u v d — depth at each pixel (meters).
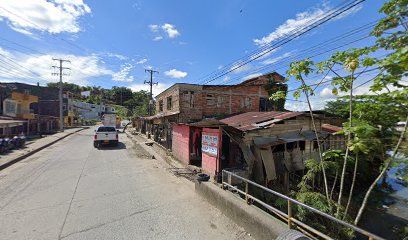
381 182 10.16
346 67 4.07
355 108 5.05
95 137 16.47
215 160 8.51
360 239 6.41
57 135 25.14
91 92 96.56
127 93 97.00
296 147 10.02
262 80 20.22
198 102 17.72
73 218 4.95
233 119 11.80
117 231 4.43
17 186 7.14
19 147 15.15
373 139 4.43
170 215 5.16
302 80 5.36
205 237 4.24
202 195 6.25
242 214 4.52
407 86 3.69
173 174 9.10
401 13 3.46
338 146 11.03
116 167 10.19
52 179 8.01
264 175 8.55
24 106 27.38
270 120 9.31
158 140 18.94
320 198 6.27
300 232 3.61
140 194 6.57
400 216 7.64
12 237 4.12
